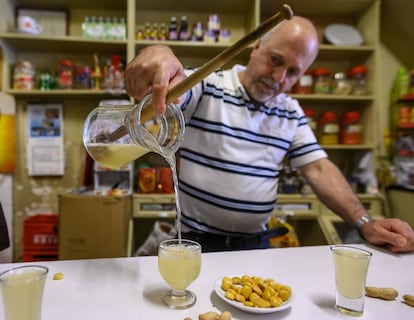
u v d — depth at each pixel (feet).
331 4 7.41
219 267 2.72
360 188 7.12
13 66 7.09
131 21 6.63
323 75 7.36
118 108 2.41
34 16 7.21
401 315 2.03
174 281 2.07
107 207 5.83
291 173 7.04
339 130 7.71
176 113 2.50
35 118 7.30
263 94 3.87
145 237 7.48
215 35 6.98
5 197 7.09
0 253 6.88
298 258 2.97
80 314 1.94
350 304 2.02
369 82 7.41
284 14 1.64
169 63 2.30
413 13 7.01
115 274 2.52
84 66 7.41
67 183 7.44
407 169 7.26
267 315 1.98
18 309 1.60
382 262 2.93
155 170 6.67
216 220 3.88
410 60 8.11
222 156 3.79
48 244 6.40
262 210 4.03
